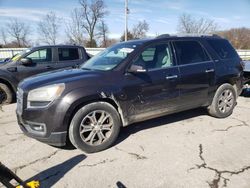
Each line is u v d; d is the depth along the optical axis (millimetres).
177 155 3406
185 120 4816
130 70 3697
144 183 2795
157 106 4020
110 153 3518
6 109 6156
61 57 7488
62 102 3234
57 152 3582
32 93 3355
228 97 4914
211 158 3303
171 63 4168
